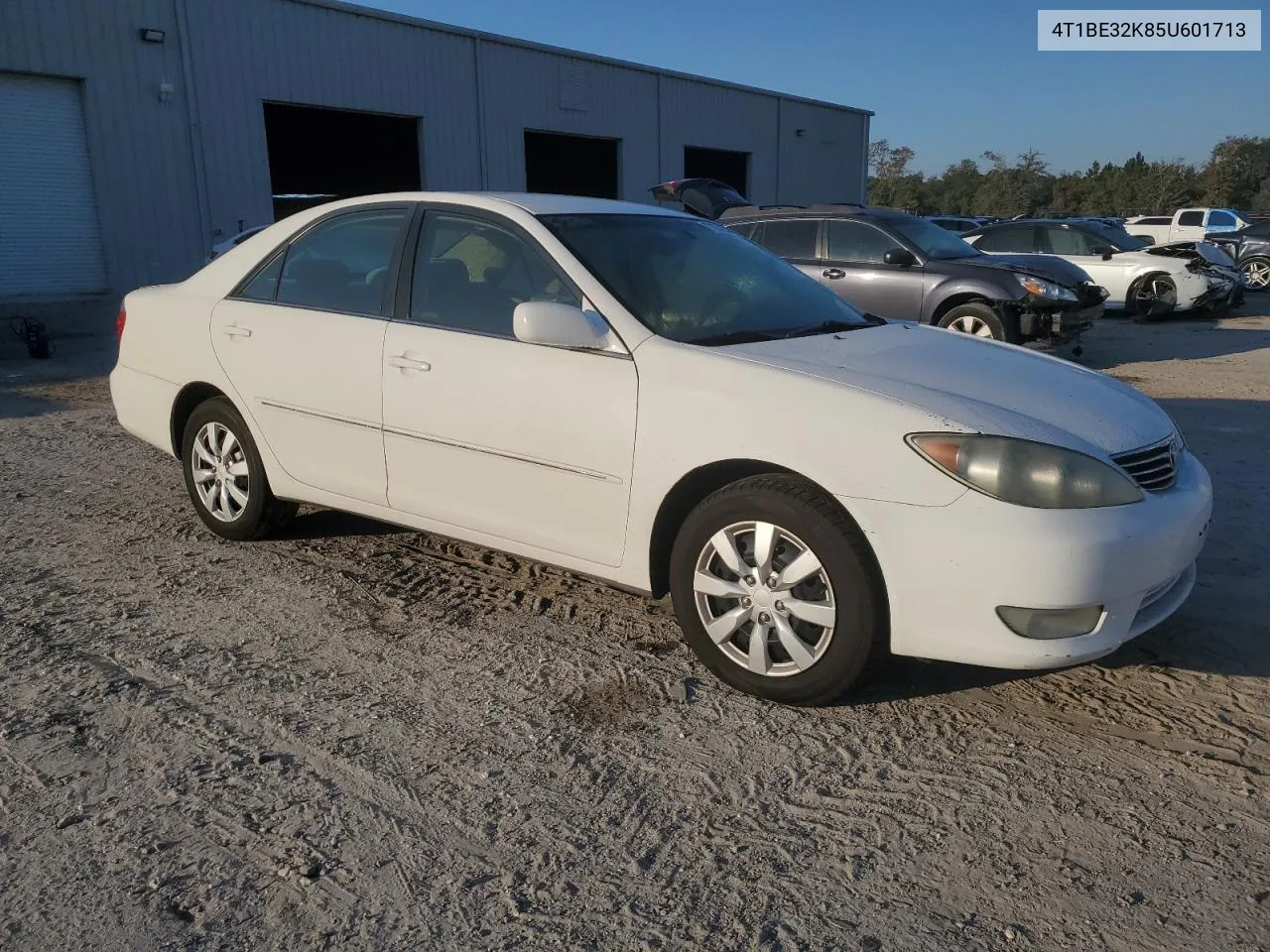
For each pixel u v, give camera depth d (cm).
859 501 300
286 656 364
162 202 1653
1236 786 284
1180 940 224
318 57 1862
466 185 2195
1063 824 267
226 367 461
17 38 1447
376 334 408
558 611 408
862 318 426
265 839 259
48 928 226
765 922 230
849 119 3566
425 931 227
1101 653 299
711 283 400
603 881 245
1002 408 313
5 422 789
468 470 383
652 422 335
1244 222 2683
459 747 304
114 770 289
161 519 526
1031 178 8231
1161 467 325
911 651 303
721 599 336
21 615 398
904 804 276
